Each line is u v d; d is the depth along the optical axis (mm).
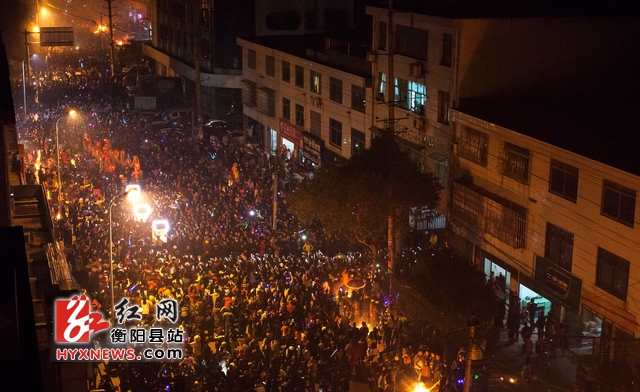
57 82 87375
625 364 24188
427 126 37438
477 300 25219
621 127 29719
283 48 57906
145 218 38969
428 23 36156
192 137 64000
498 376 25156
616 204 24438
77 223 38844
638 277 23500
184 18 81750
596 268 25609
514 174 30188
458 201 34031
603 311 25297
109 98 76375
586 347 26859
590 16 34875
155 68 103062
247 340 25391
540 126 29875
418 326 26688
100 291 30203
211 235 37562
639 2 37000
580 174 26125
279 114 57906
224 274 31438
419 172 32000
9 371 5305
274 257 34156
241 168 52344
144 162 52688
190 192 45562
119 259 34625
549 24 34594
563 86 35469
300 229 39281
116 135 60531
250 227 39594
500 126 30578
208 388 21656
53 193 41688
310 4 69812
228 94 71500
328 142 49594
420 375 23125
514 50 34406
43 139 57781
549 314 26938
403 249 35375
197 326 26844
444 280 25609
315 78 50969
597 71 35625
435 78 36281
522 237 29672
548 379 25062
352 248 36500
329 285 30875
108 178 48094
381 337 25594
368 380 22312
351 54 47156
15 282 5773
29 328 6238
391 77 32375
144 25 143125
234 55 70875
